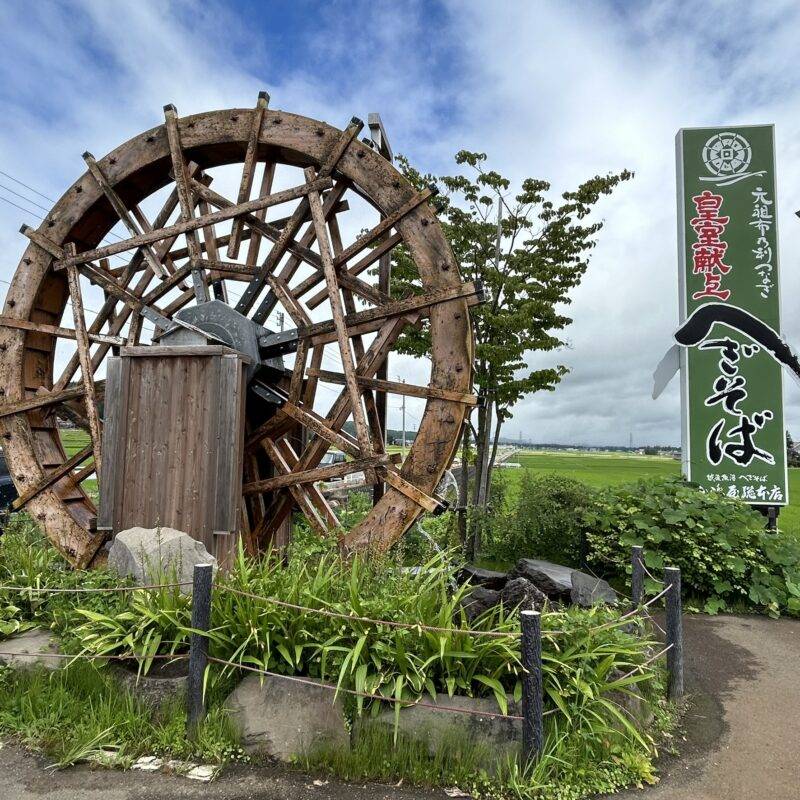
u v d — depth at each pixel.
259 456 6.86
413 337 8.63
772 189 7.74
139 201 7.28
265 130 6.32
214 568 4.26
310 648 3.49
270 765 3.11
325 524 6.36
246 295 6.38
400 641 3.21
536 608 3.98
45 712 3.48
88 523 6.39
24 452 6.75
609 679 3.54
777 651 5.18
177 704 3.38
